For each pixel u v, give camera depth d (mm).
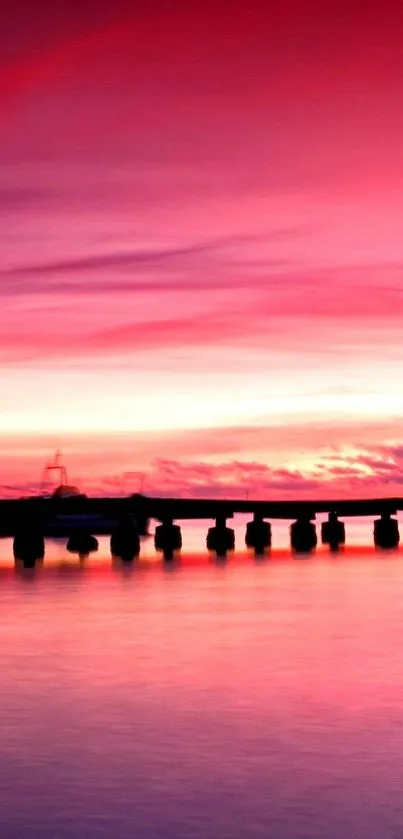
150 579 71688
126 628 45469
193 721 28188
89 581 70438
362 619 48438
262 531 112000
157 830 20609
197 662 36688
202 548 115750
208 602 56094
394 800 22109
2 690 32094
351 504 113688
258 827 20719
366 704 29969
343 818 21141
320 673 34531
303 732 27062
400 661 36750
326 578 71625
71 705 30047
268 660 37062
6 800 22297
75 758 25031
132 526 103375
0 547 128250
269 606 54062
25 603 56094
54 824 20953
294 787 22906
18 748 25859
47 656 38062
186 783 23219
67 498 101938
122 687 32406
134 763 24625
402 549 108812
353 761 24641
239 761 24688
